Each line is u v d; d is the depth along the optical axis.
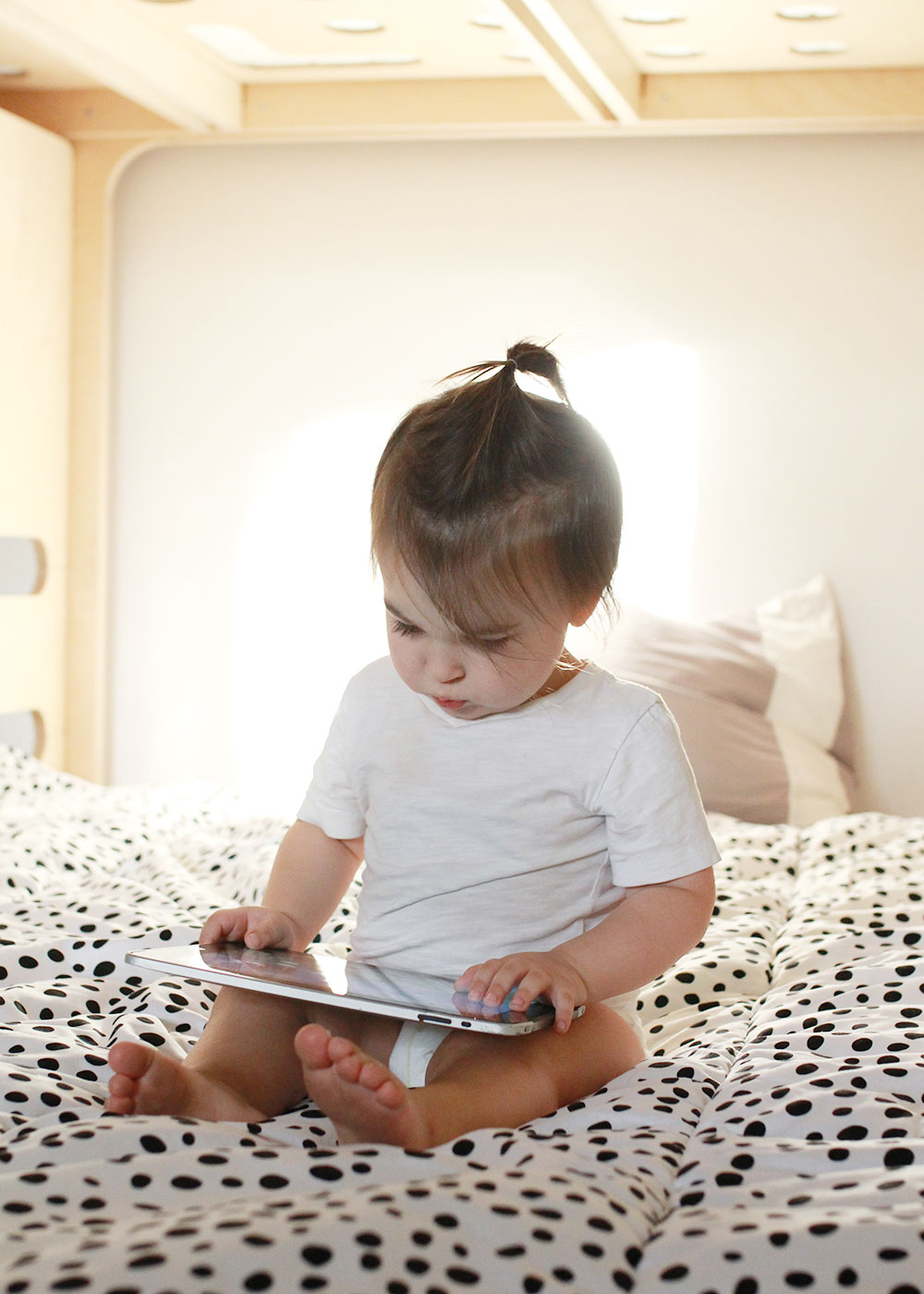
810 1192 0.76
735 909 1.68
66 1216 0.69
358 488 3.07
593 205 2.92
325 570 3.10
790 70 2.60
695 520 2.90
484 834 1.09
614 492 1.07
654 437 2.91
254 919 1.08
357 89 2.79
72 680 3.12
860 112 2.59
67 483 3.09
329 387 3.08
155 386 3.15
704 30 2.35
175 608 3.17
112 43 2.32
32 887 1.63
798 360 2.84
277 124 2.83
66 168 3.00
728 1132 0.89
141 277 3.14
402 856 1.11
